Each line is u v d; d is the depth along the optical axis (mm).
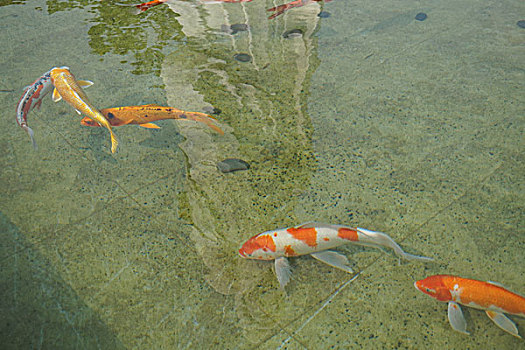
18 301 1362
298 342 1294
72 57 2066
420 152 1690
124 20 2316
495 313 1306
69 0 2486
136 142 1719
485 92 1897
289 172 1629
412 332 1304
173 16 2352
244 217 1519
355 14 2363
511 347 1278
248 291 1376
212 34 2219
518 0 2449
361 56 2086
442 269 1407
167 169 1641
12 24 2281
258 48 2129
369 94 1897
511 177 1611
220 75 1978
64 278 1404
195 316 1337
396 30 2244
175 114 1739
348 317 1330
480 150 1692
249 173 1627
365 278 1395
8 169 1637
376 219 1513
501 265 1412
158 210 1540
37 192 1579
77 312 1346
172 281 1396
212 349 1289
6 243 1467
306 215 1520
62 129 1758
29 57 2066
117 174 1628
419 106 1848
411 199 1561
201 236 1480
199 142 1720
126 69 2002
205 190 1584
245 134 1745
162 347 1292
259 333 1310
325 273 1403
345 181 1605
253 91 1908
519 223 1501
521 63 2029
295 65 2033
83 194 1577
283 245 1387
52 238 1479
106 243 1471
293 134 1746
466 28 2244
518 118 1792
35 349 1288
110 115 1676
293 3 2451
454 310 1319
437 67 2020
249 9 2414
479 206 1542
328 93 1904
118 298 1369
